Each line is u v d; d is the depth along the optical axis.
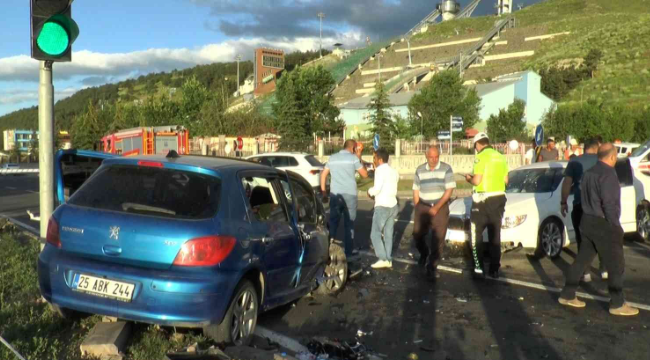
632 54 78.00
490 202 8.31
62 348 4.91
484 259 9.80
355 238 12.00
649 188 11.73
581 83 73.75
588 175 6.78
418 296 7.50
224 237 4.93
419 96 48.41
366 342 5.72
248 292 5.34
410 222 14.41
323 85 50.09
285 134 41.44
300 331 6.00
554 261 9.70
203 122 49.75
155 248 4.81
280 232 5.86
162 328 5.42
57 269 5.03
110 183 5.30
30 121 174.75
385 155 9.06
